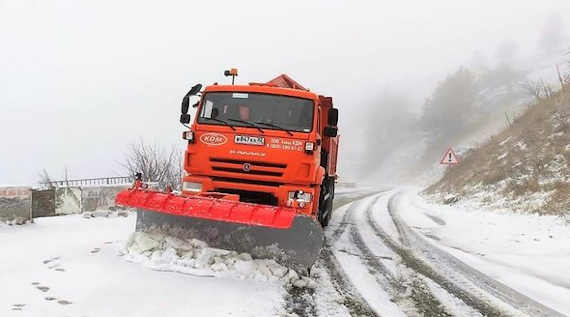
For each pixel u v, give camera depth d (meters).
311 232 5.84
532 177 14.80
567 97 19.16
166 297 4.83
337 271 6.58
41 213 9.23
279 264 5.98
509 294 5.71
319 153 7.69
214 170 7.20
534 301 5.45
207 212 5.60
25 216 8.52
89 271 5.63
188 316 4.33
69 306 4.41
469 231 10.91
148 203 6.04
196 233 6.31
